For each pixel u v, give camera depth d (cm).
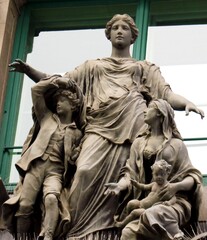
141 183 1245
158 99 1305
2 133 1526
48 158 1300
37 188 1286
